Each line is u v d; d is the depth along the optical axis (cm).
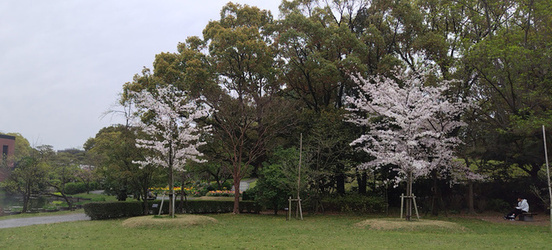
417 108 1625
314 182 2219
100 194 4044
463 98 2023
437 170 2033
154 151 1825
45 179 2650
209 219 1582
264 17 2661
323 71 2145
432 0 2273
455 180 2067
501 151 2191
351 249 955
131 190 2231
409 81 1691
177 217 1542
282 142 2402
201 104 2178
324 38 2308
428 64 2042
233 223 1617
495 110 2155
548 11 1656
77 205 2941
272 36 2583
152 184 2078
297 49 2458
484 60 1823
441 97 1817
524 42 1830
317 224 1616
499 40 1742
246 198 2617
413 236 1220
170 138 1554
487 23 2130
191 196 2872
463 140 2273
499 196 2425
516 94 1861
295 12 2525
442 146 1892
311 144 2208
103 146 2100
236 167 2194
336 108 2488
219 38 2264
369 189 2634
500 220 1862
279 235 1248
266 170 2073
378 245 1024
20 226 1470
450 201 2386
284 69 2438
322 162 2209
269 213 2281
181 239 1109
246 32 2298
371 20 2473
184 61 2261
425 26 2381
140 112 2073
